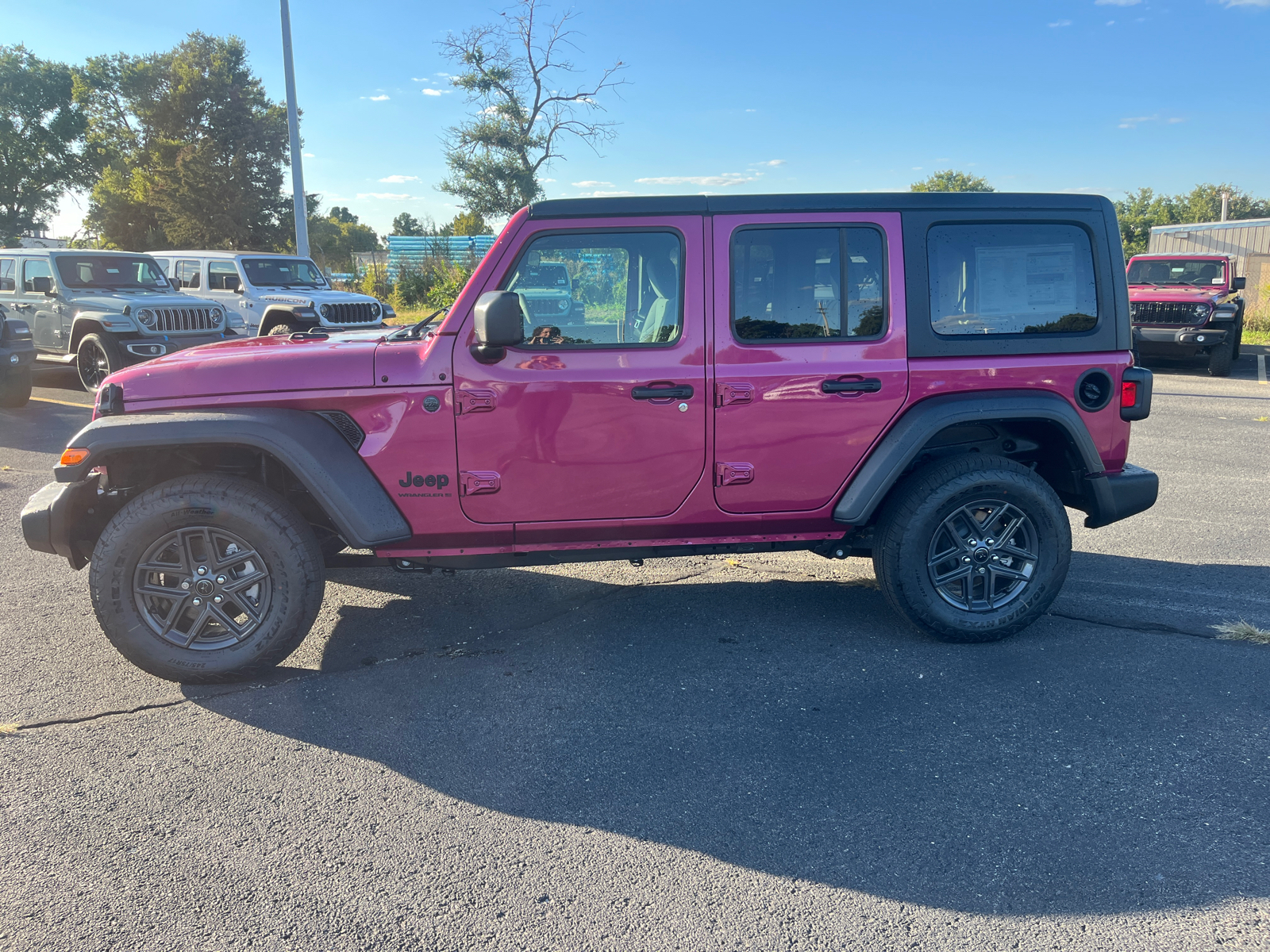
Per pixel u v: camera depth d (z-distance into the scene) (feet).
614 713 10.98
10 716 10.91
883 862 8.05
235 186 139.33
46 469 23.98
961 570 12.79
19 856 8.19
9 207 212.02
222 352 12.22
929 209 12.32
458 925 7.30
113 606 11.28
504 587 15.70
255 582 11.55
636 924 7.30
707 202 11.91
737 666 12.31
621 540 12.51
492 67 90.43
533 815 8.88
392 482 11.75
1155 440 28.43
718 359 11.99
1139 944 6.98
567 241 11.75
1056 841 8.30
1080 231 12.65
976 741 10.15
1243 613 13.99
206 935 7.18
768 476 12.31
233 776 9.59
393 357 11.64
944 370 12.37
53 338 37.81
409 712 11.06
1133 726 10.44
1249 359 54.60
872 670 12.09
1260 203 239.50
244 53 142.31
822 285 12.19
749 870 7.97
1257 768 9.48
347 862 8.13
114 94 186.29
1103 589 15.16
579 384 11.75
